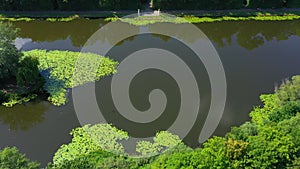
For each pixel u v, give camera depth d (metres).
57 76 59.12
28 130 50.84
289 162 37.59
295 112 46.56
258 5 80.69
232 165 37.16
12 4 76.75
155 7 79.50
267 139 39.06
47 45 67.88
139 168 41.53
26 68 55.25
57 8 78.69
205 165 36.50
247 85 59.31
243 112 53.97
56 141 48.91
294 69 63.62
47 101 55.00
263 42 71.62
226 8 80.62
